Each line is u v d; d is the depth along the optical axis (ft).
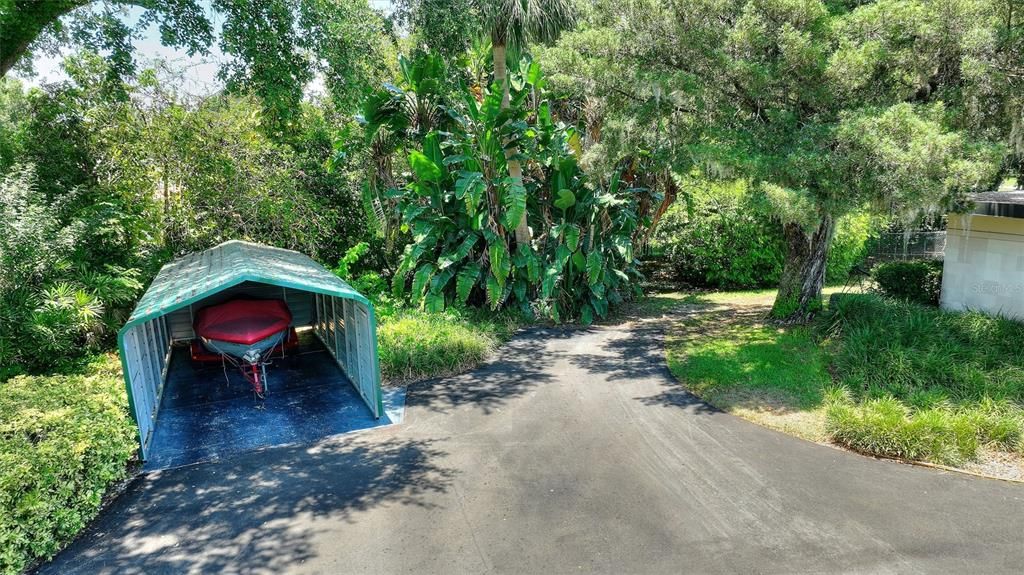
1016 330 28.68
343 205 54.39
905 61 28.02
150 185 41.65
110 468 19.36
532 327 42.50
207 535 17.25
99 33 35.09
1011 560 14.79
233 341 30.68
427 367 31.71
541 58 34.55
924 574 14.40
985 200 30.09
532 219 46.47
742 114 31.71
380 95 40.24
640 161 46.50
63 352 31.45
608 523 17.16
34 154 38.27
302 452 22.84
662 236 59.93
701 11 30.68
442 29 35.78
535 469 20.70
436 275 43.21
